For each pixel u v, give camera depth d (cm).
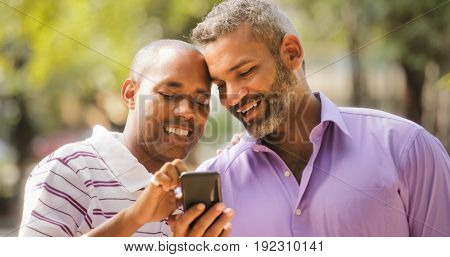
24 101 1130
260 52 298
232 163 316
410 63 739
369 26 744
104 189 285
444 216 292
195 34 302
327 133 306
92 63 923
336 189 294
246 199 306
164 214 268
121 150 294
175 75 296
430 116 766
